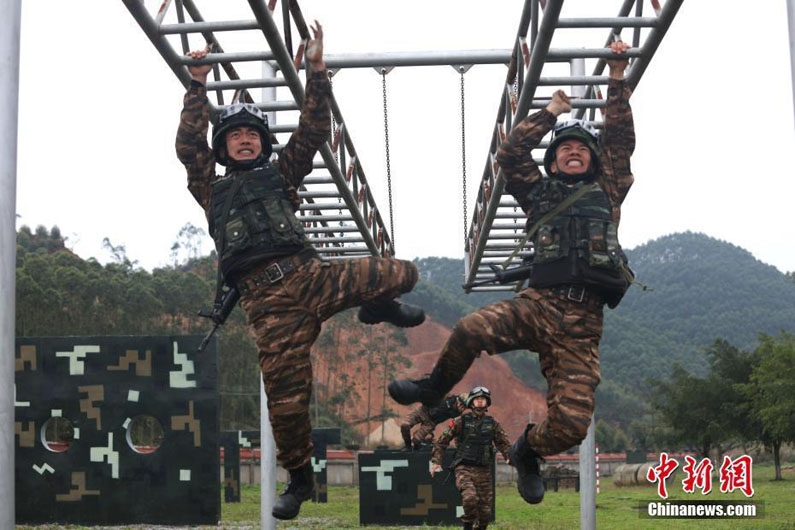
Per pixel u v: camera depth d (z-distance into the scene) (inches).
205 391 477.1
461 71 296.5
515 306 158.1
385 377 4515.3
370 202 389.1
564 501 933.2
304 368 154.7
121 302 3280.0
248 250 155.6
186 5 231.9
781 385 1306.6
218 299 165.3
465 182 329.7
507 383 5295.3
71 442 482.0
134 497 475.2
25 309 2859.3
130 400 480.4
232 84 241.3
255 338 155.6
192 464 474.3
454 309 6456.7
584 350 159.5
